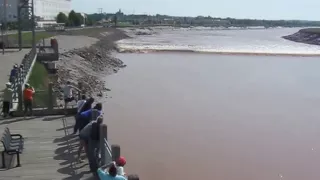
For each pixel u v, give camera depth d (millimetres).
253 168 19312
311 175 18625
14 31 79938
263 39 158250
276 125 27625
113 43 106750
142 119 28125
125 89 40781
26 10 57625
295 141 23906
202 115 30000
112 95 37156
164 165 19219
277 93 40750
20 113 18156
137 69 58688
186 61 71312
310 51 97125
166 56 80062
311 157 21094
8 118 17750
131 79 48250
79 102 15719
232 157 20719
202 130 25719
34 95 19188
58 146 14117
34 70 32312
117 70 57375
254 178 18078
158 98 36281
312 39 146125
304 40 149125
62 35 88312
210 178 17844
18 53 41312
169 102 34594
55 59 39312
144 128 25719
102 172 9531
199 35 185500
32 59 33750
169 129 25688
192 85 44531
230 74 55156
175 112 30750
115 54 82875
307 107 34031
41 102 19547
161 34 190375
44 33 83312
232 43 124312
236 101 36000
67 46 62188
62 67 41375
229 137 24312
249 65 67188
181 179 17625
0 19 102000
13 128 16156
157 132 24875
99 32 124188
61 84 33969
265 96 38906
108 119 27828
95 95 36344
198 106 33250
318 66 67688
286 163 20078
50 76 35000
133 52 87562
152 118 28516
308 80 50781
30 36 63844
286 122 28578
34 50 37625
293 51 96500
